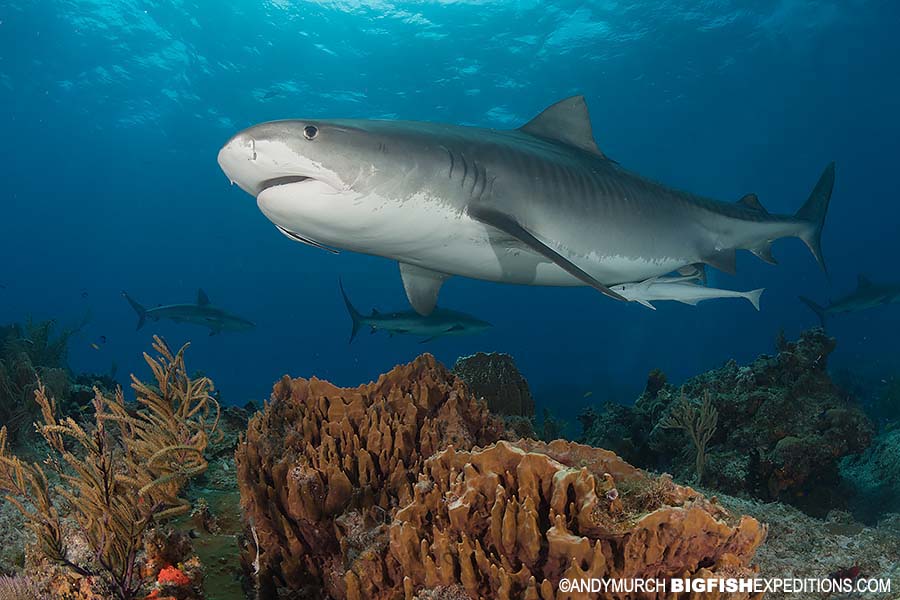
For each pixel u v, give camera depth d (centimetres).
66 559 275
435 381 438
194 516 367
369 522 283
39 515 291
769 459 764
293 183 402
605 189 584
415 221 459
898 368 2903
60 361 1080
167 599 270
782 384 836
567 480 225
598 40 4328
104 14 3812
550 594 201
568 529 220
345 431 357
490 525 225
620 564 209
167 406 392
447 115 5309
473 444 398
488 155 491
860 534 456
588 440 1015
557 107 605
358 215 429
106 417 340
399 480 324
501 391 754
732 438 818
